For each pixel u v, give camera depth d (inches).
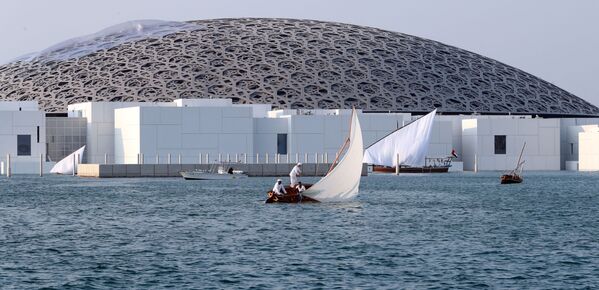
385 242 3892.7
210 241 3924.7
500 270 3191.4
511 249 3678.6
